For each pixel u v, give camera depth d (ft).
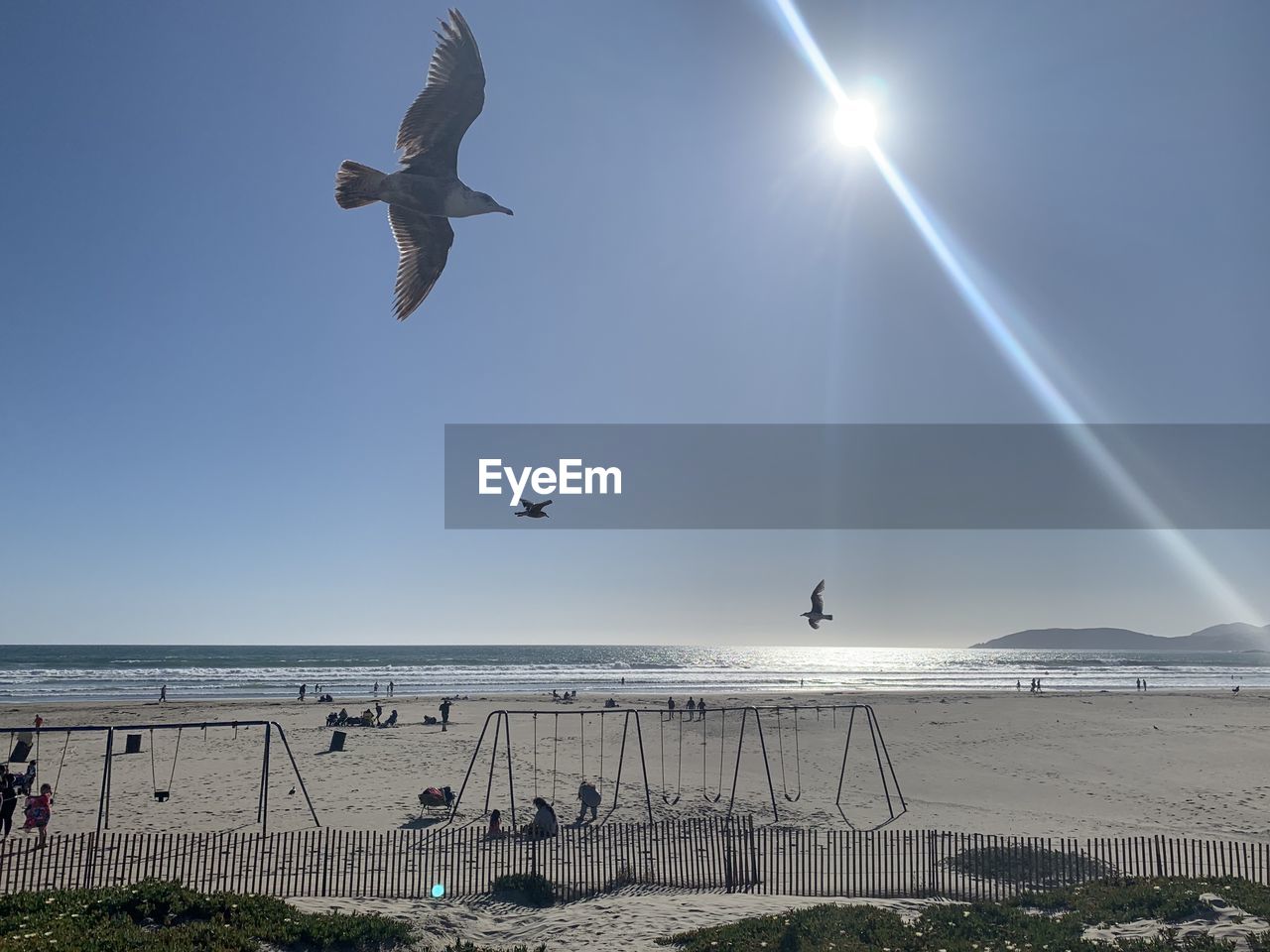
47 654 580.71
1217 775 111.65
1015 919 49.29
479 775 105.40
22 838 70.23
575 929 50.11
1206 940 42.60
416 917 51.08
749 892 59.72
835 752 127.65
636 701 216.74
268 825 78.79
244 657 533.14
